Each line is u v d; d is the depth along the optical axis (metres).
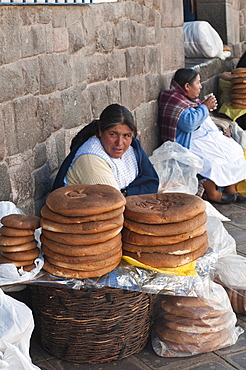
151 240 2.57
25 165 3.23
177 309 2.81
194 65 6.56
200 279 2.67
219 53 7.16
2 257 2.55
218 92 7.05
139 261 2.62
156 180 3.46
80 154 3.17
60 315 2.66
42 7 3.33
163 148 4.68
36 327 3.02
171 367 2.73
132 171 3.38
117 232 2.51
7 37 2.97
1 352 2.15
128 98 4.77
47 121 3.48
